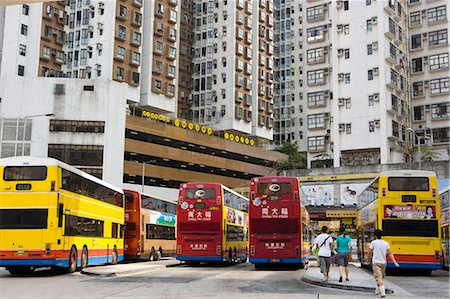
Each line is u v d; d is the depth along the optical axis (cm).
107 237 2641
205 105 8600
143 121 6706
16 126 5681
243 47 8719
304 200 5800
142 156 6819
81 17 7131
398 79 6294
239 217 3269
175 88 7881
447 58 6425
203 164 7556
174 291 1522
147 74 7425
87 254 2338
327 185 5719
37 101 5747
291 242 2472
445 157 6306
